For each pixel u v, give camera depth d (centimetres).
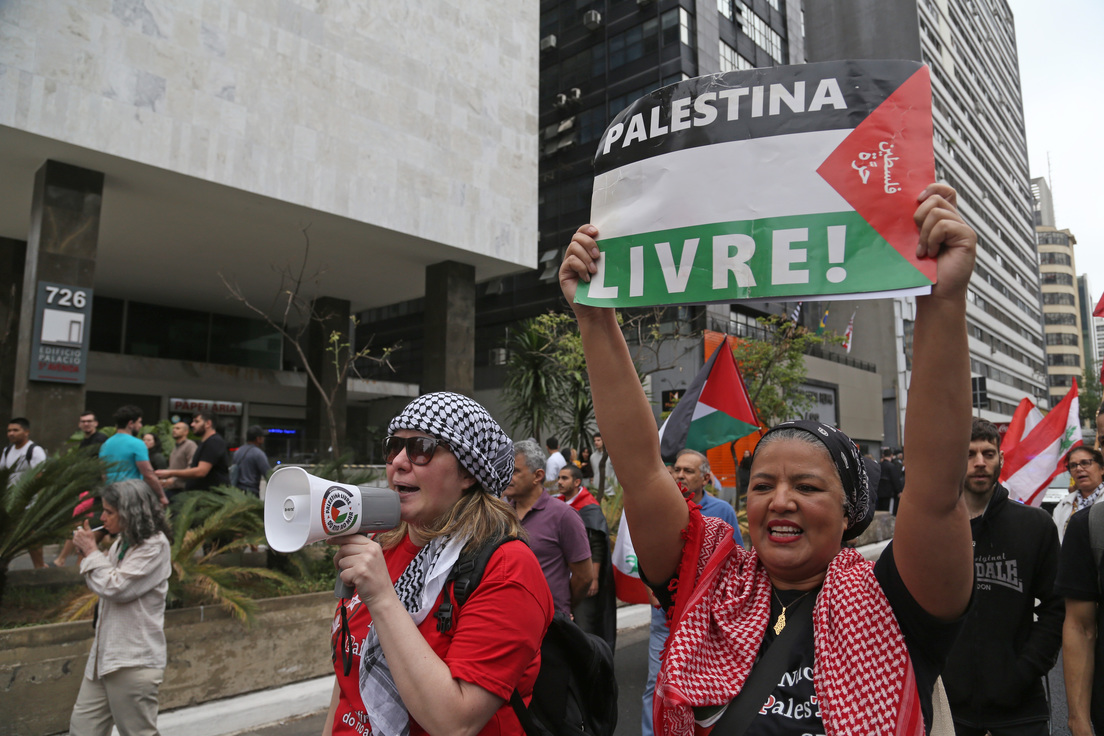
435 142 1644
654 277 155
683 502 172
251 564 719
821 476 148
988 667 284
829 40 4672
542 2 3441
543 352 1775
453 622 161
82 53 1120
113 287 2062
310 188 1409
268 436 1852
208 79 1270
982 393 2295
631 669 633
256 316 2473
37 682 434
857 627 134
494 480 182
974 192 5641
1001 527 294
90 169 1205
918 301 133
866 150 142
